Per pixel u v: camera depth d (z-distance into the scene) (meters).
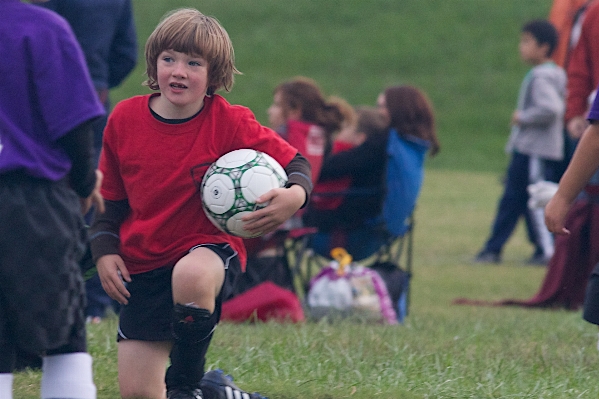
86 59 20.39
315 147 23.28
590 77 25.16
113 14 20.86
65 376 10.08
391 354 16.12
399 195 24.33
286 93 24.06
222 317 21.73
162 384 12.28
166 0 128.62
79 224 9.89
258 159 11.69
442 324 21.09
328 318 22.81
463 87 105.94
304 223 25.16
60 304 9.50
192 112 11.87
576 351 17.45
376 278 23.48
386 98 24.84
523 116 35.50
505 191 38.12
